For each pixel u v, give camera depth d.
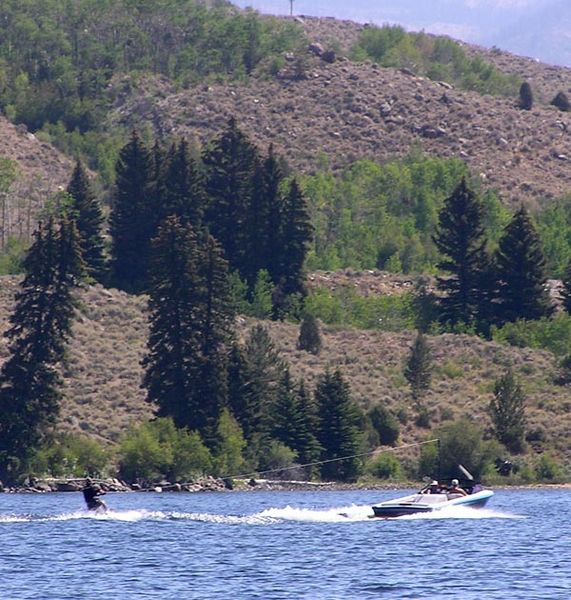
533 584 183.25
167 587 179.88
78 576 187.12
